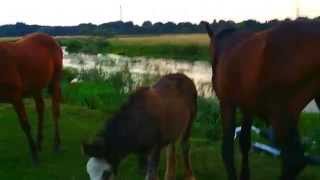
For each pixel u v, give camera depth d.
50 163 4.16
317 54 2.27
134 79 11.55
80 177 3.77
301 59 2.30
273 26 2.58
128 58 24.16
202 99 7.61
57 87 4.52
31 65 4.08
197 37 42.06
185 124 3.41
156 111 3.02
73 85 10.95
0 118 5.84
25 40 4.26
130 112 2.92
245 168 3.16
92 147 2.65
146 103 2.99
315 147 4.56
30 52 4.13
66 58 24.73
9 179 3.75
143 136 2.94
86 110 6.54
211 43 3.03
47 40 4.41
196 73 16.16
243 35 2.75
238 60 2.57
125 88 10.46
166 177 3.46
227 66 2.64
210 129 5.44
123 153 2.88
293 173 2.36
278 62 2.35
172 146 3.43
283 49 2.34
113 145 2.77
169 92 3.25
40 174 3.85
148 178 3.02
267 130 4.70
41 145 4.49
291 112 2.37
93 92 9.41
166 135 3.14
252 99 2.50
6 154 4.41
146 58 24.14
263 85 2.41
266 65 2.38
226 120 2.74
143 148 2.99
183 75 3.56
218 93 2.78
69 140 4.90
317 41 2.28
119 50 30.02
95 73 13.19
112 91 9.62
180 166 3.89
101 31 41.88
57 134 4.52
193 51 26.77
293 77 2.31
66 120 5.82
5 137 4.99
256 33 2.65
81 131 5.29
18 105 4.02
